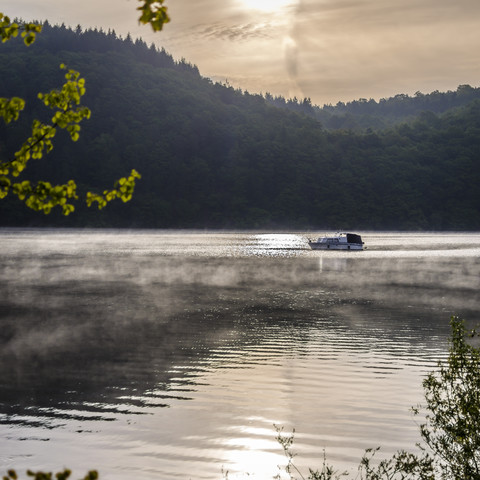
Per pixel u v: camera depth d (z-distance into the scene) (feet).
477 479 32.24
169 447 51.83
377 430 55.47
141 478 46.11
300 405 62.69
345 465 48.44
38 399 65.00
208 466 48.32
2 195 18.58
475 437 32.78
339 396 65.67
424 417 58.49
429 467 35.17
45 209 18.47
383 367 78.18
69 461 49.01
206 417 59.26
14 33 18.19
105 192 18.74
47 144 18.78
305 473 47.24
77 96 18.90
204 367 78.95
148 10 15.31
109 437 53.98
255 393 66.95
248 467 48.19
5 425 56.80
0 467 47.75
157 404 63.36
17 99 18.51
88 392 67.62
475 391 33.71
